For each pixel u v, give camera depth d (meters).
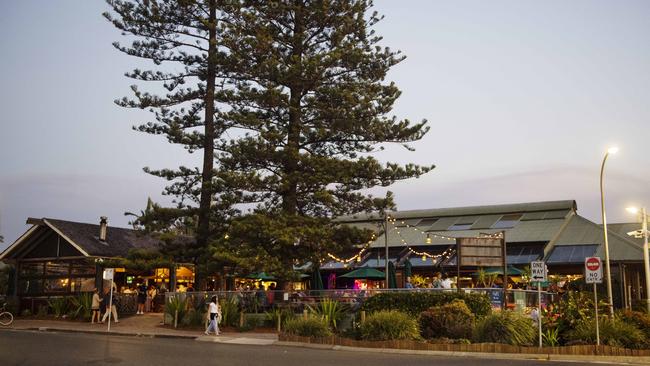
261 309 27.77
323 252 29.45
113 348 19.33
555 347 18.31
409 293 24.06
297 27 32.25
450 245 40.25
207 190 31.59
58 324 30.20
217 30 32.03
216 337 23.98
